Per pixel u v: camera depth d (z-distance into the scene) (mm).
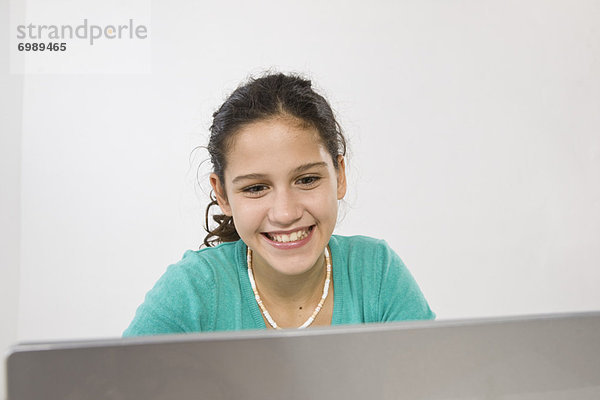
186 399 367
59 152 2055
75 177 2061
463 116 2172
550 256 2232
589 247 2252
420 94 2141
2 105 2021
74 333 2066
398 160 2117
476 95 2178
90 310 2068
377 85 2137
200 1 2094
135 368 361
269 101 871
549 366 408
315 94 947
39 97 2043
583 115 2234
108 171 2068
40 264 2059
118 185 2070
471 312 2205
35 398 350
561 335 410
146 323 975
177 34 2084
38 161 2049
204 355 369
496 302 2211
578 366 410
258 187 878
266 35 2107
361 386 386
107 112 2064
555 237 2215
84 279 2068
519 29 2191
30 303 2057
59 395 352
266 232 896
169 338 366
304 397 380
